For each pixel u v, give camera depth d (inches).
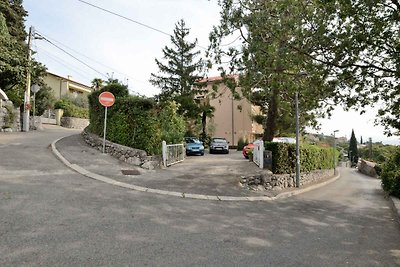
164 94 1194.0
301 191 525.3
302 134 911.7
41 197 276.8
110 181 378.3
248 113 1283.2
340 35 324.2
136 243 193.8
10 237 185.9
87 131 638.5
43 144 556.1
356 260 194.9
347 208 396.2
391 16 298.2
